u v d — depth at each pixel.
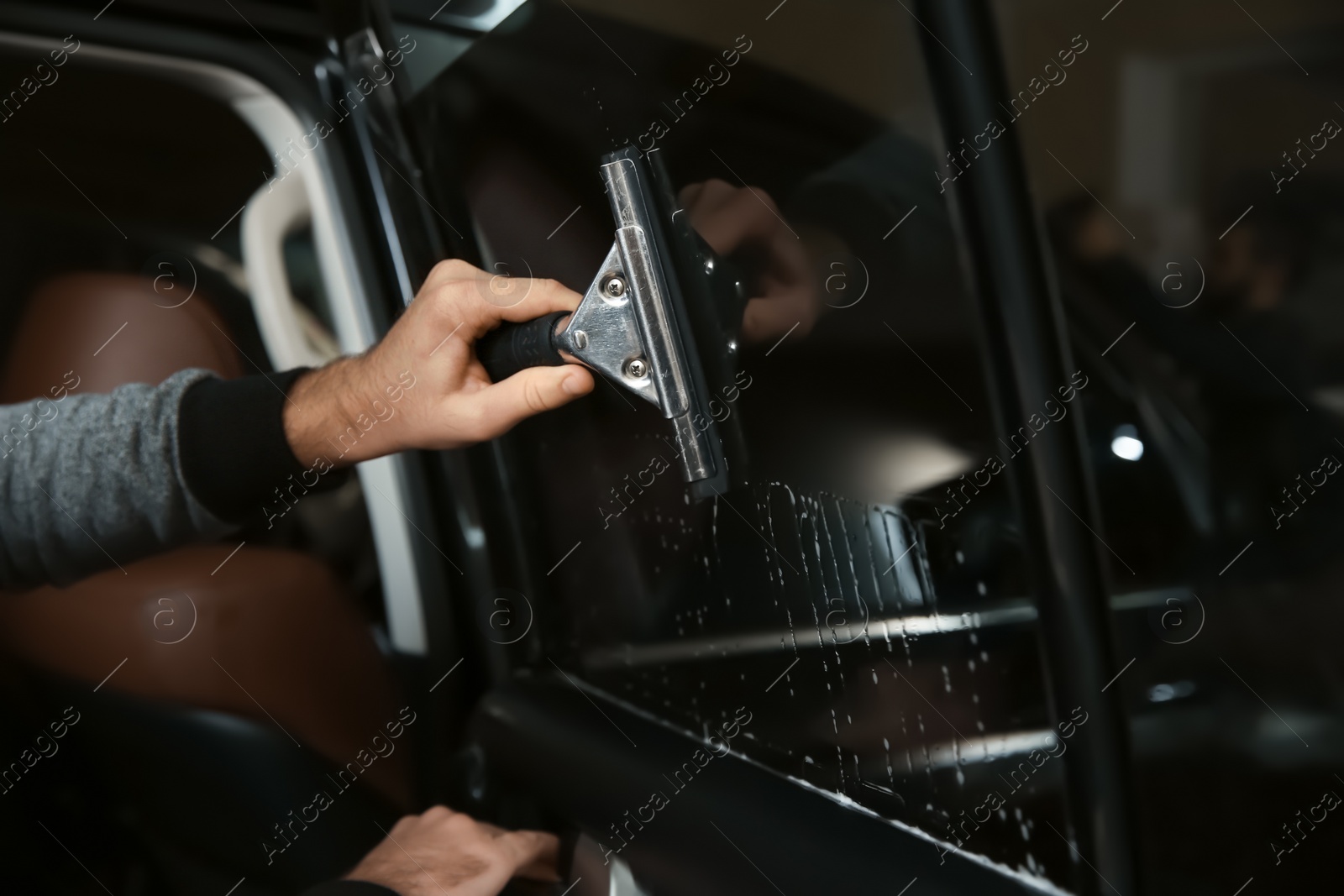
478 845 0.86
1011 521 0.63
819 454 0.72
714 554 0.84
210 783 0.86
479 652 1.04
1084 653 0.62
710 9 0.66
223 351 0.89
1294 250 0.49
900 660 0.72
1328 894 0.56
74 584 0.82
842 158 0.64
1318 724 0.54
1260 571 0.54
